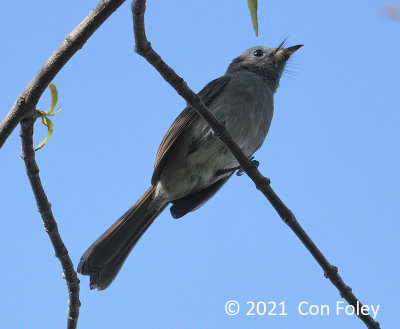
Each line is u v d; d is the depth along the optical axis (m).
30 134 6.43
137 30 6.38
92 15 5.83
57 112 6.61
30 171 6.75
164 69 7.02
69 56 5.91
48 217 7.16
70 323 7.84
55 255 7.50
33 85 5.96
